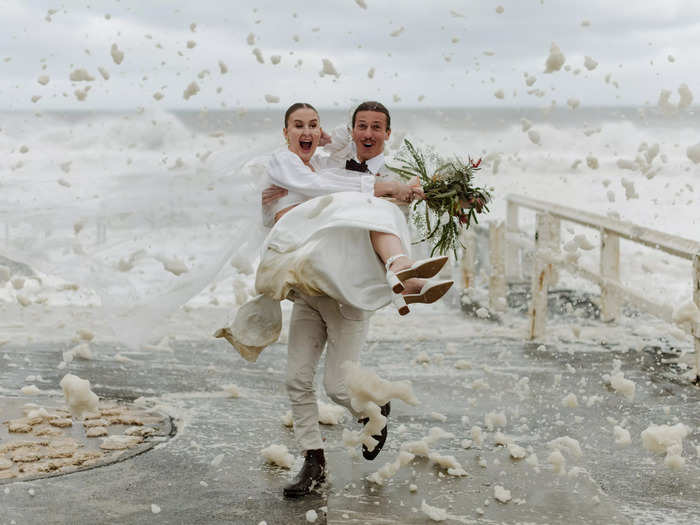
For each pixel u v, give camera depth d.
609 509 3.75
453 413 5.44
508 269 12.05
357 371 3.50
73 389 3.58
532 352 7.38
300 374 4.03
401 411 5.48
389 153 4.41
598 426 5.12
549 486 4.04
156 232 4.39
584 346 7.60
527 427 5.09
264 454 4.42
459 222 4.45
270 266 3.89
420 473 4.23
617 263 8.55
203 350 7.33
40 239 4.39
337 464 4.36
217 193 4.34
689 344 7.61
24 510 3.72
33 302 9.20
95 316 8.59
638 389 6.01
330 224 3.73
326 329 4.07
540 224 7.91
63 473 4.20
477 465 4.36
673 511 3.77
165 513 3.73
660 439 3.88
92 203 4.40
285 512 3.76
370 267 3.80
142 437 4.84
